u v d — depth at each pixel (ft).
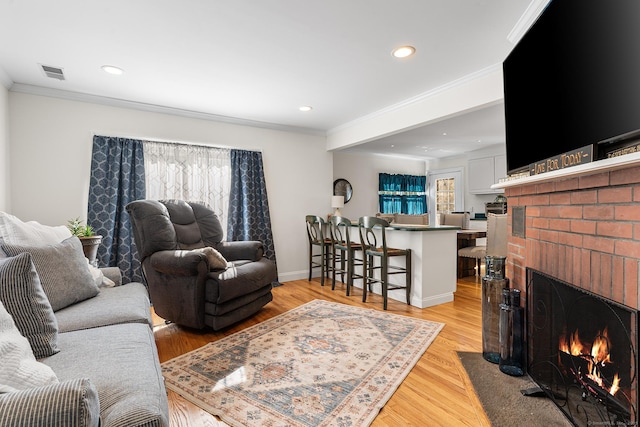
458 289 13.84
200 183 13.33
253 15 6.56
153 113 12.42
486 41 7.63
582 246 4.64
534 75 5.74
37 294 4.15
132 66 8.88
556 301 5.23
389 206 24.67
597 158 4.21
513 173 6.79
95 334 4.63
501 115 13.88
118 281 8.05
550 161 5.28
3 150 9.57
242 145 14.48
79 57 8.34
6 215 6.29
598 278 4.31
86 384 2.25
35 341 3.90
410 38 7.49
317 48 7.94
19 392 2.13
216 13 6.48
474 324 9.44
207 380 6.33
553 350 5.32
